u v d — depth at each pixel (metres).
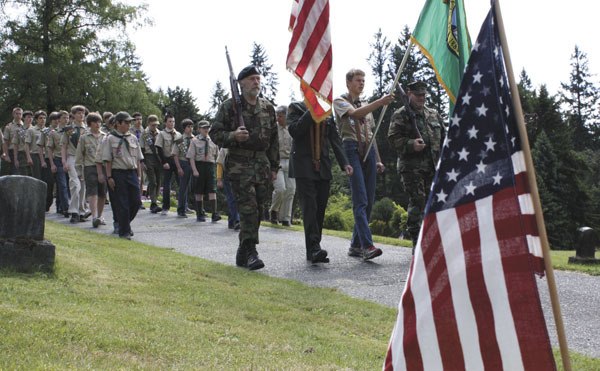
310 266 8.68
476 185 3.12
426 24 8.01
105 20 43.16
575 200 43.94
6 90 41.88
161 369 4.02
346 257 9.43
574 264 9.25
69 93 42.97
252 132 8.16
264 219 17.22
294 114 8.72
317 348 4.90
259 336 5.11
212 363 4.25
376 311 6.22
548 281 3.11
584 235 9.57
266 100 8.45
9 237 6.82
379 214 32.03
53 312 5.15
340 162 8.85
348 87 9.20
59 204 15.79
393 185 54.22
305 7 8.35
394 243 11.38
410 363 3.13
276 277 7.80
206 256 9.48
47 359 3.98
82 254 8.02
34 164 16.77
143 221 14.71
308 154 8.73
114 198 11.29
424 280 3.14
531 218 3.33
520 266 3.02
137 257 8.49
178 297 6.29
